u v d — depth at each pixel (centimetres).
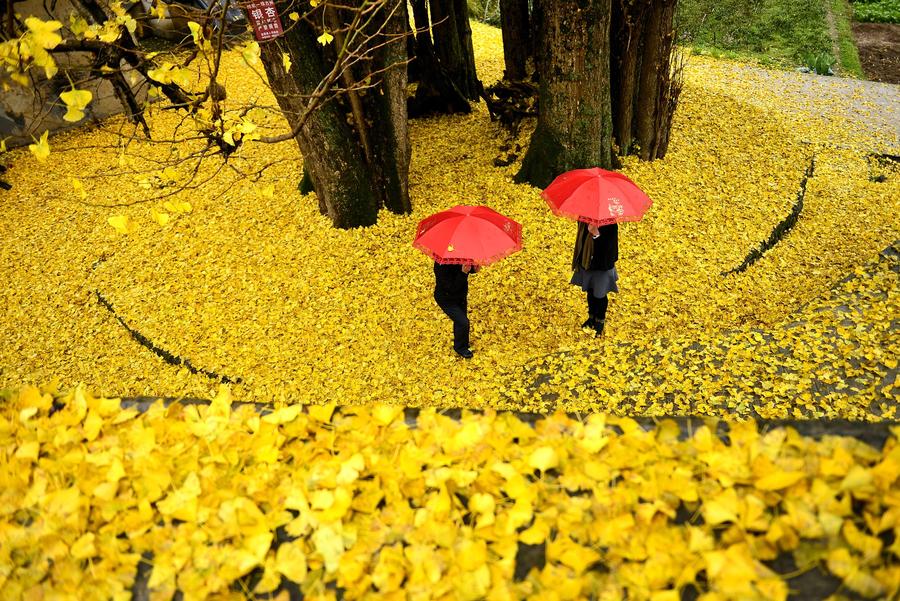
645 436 190
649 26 707
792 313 559
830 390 445
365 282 667
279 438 211
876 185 835
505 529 171
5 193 945
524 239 691
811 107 1098
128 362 625
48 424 226
